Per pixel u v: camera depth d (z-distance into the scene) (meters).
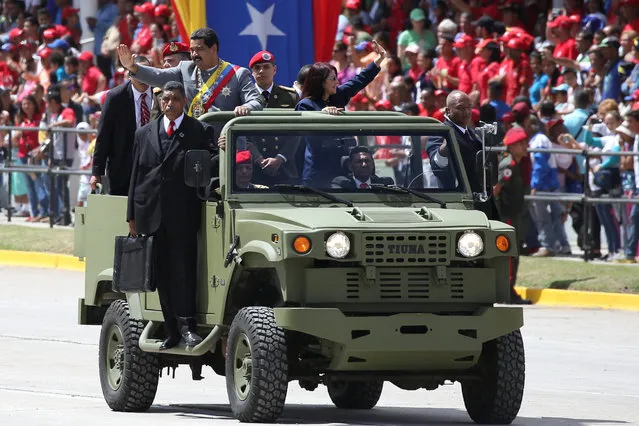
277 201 31.94
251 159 32.19
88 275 36.62
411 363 30.70
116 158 37.12
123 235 34.56
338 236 29.95
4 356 44.72
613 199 62.12
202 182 31.53
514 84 68.25
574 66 67.06
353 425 31.70
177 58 37.59
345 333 29.77
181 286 32.53
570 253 63.75
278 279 30.88
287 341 30.61
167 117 32.88
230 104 36.19
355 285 30.30
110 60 86.31
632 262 61.94
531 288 60.25
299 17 56.00
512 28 70.88
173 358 34.12
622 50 66.38
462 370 31.92
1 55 88.44
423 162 33.28
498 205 58.69
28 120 78.38
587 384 40.66
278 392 30.12
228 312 31.84
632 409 35.75
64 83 77.12
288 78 56.00
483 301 31.09
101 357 35.16
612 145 62.53
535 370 43.44
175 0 55.06
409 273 30.58
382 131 33.19
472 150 36.50
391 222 30.66
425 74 72.00
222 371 34.56
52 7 93.69
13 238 74.94
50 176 76.69
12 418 32.31
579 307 58.22
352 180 32.72
